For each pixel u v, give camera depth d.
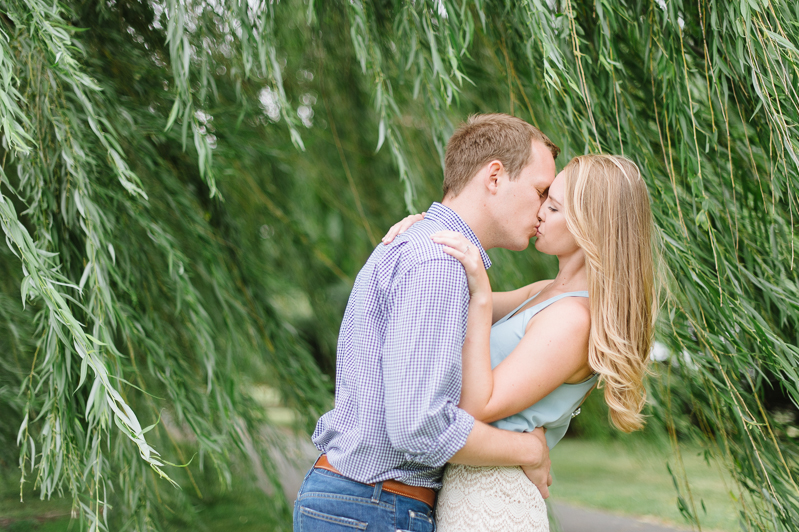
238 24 2.16
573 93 2.08
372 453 1.31
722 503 4.91
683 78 2.12
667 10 2.08
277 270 4.34
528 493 1.38
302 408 3.31
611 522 5.11
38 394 2.27
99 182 2.34
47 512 4.21
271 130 3.87
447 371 1.21
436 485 1.42
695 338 2.08
